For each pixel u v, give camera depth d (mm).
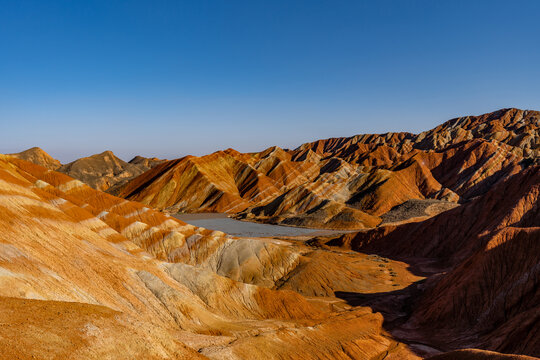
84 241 41156
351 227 112000
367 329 43281
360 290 60438
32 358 15055
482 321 41656
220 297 42562
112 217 64812
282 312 44062
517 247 45625
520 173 75125
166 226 76688
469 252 67938
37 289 24984
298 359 32375
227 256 63125
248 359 29188
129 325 21641
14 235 31906
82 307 21453
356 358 36250
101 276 34344
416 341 41469
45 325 17922
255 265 62406
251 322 38812
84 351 17281
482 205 77562
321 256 69000
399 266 73000
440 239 79312
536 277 41375
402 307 53000
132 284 35781
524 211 64812
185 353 22750
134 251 48688
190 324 33688
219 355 27844
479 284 45000
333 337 38688
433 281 57000
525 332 33688
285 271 62219
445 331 43000
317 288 58875
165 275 43562
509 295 41969
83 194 81375
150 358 19859
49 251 33281
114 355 18375
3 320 17156
